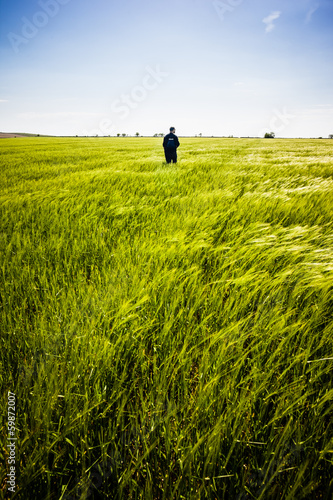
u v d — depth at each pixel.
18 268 2.05
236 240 2.36
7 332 1.37
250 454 0.91
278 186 4.86
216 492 0.82
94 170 7.75
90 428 0.98
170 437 0.91
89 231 2.77
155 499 0.87
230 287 1.78
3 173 7.95
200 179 5.63
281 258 2.10
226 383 1.07
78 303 1.60
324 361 1.15
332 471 0.86
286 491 0.81
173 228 2.76
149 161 9.91
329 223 2.71
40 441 0.94
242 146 25.23
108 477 0.88
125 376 1.15
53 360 1.18
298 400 0.93
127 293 1.64
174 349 1.25
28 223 3.12
